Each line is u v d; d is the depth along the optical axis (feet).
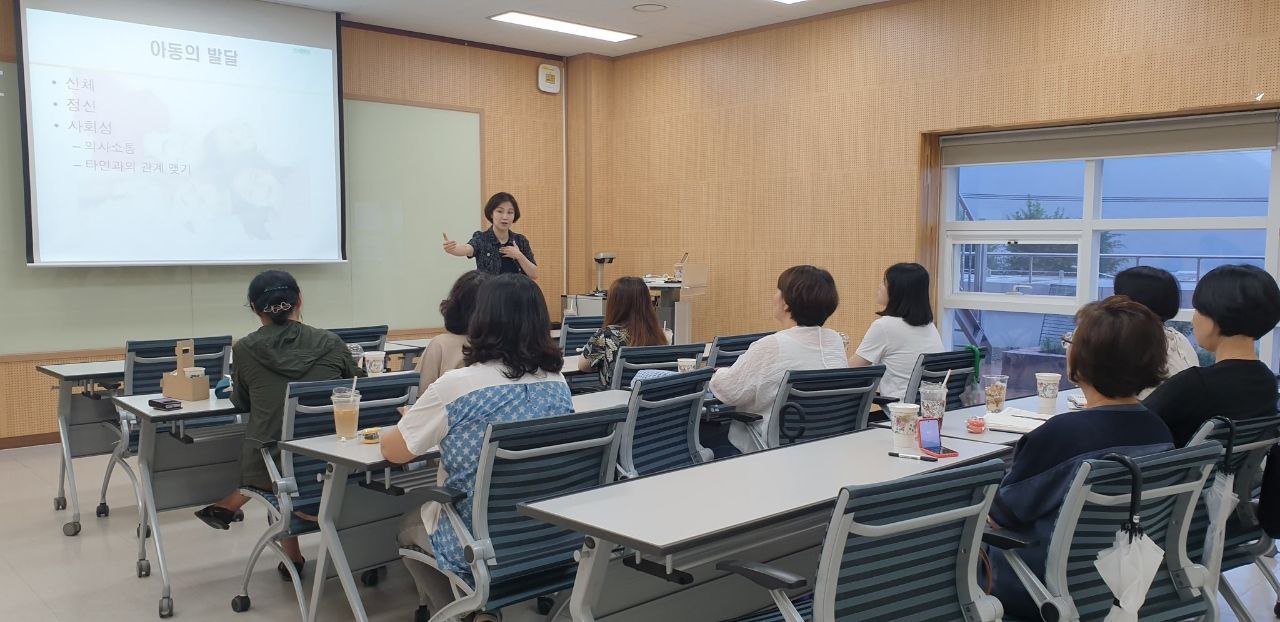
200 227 21.31
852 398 11.29
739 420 11.38
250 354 10.75
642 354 13.25
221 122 21.45
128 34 20.13
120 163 20.17
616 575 6.92
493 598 7.62
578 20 23.39
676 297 24.16
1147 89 17.70
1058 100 18.85
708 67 25.07
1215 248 18.12
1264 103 16.51
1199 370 8.43
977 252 21.47
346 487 9.84
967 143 20.97
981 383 12.78
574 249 28.19
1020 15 19.25
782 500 6.75
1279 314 8.34
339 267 23.86
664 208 26.40
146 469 11.63
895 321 13.46
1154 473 6.46
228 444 12.49
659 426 10.35
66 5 19.35
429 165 25.27
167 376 11.93
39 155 19.19
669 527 6.07
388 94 24.35
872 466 7.92
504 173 26.78
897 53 21.20
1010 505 6.85
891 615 5.79
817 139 22.76
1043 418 10.15
